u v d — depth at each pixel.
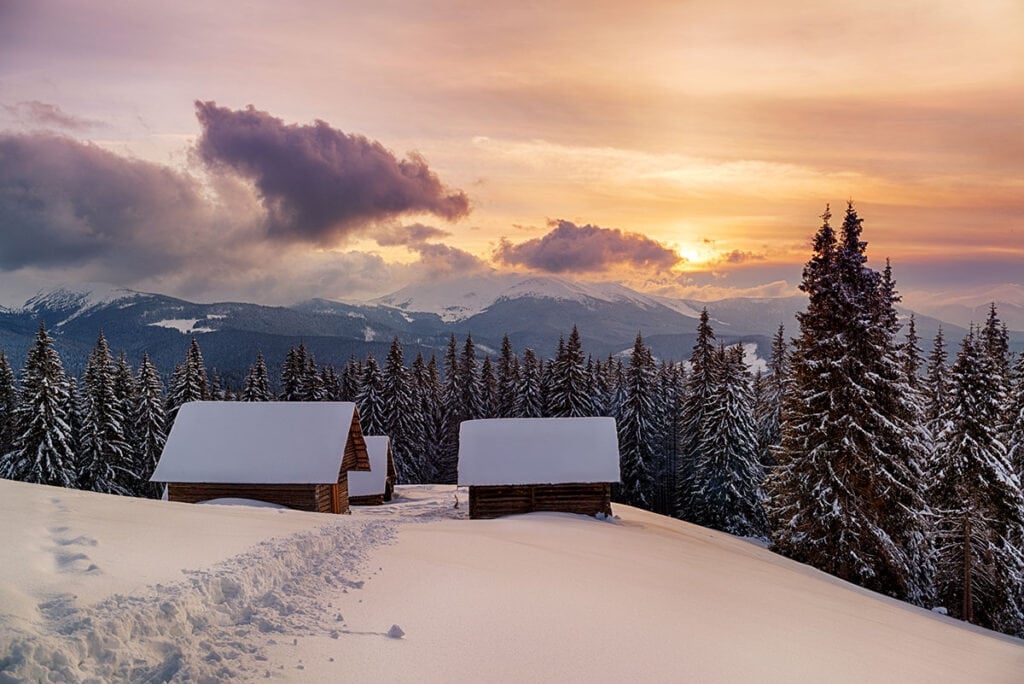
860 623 13.49
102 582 6.82
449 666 6.62
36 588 6.29
